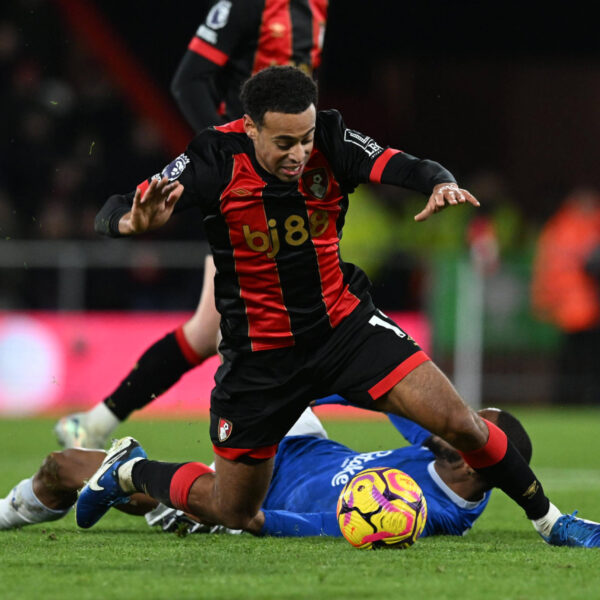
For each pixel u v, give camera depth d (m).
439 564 12.42
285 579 11.34
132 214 12.23
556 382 46.22
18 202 54.22
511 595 10.53
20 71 56.75
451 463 15.62
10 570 11.98
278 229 13.45
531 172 62.41
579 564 12.55
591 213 52.84
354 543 13.81
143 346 45.12
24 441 34.75
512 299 45.84
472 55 62.06
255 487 14.28
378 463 15.93
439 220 52.16
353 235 51.25
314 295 13.73
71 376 44.88
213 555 13.16
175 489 14.56
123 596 10.42
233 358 14.02
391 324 14.09
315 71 21.23
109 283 45.62
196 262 46.06
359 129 62.16
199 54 19.92
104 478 15.01
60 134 56.28
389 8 61.38
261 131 12.87
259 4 20.02
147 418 44.19
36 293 45.44
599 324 46.12
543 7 61.44
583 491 23.25
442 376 13.75
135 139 57.56
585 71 62.19
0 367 44.16
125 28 58.66
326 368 13.90
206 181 13.27
